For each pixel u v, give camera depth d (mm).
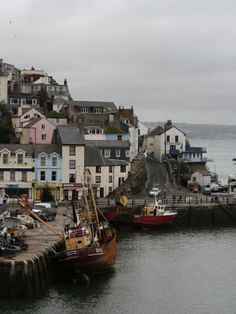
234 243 85812
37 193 106625
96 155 115938
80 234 64938
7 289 56156
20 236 70250
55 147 109750
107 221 85812
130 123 155250
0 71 156125
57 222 84125
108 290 60906
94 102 169125
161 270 69312
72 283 62750
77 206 89375
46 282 60438
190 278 66312
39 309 54312
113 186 116750
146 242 85188
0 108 144375
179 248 81375
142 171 128125
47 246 65250
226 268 70750
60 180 108500
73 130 112000
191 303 57906
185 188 128500
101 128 138125
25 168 107062
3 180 106438
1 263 56094
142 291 61062
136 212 98688
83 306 55844
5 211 80188
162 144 155750
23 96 160750
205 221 102562
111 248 68062
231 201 107250
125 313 54594
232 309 56375
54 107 160375
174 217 98750
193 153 151375
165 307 56562
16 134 130625
